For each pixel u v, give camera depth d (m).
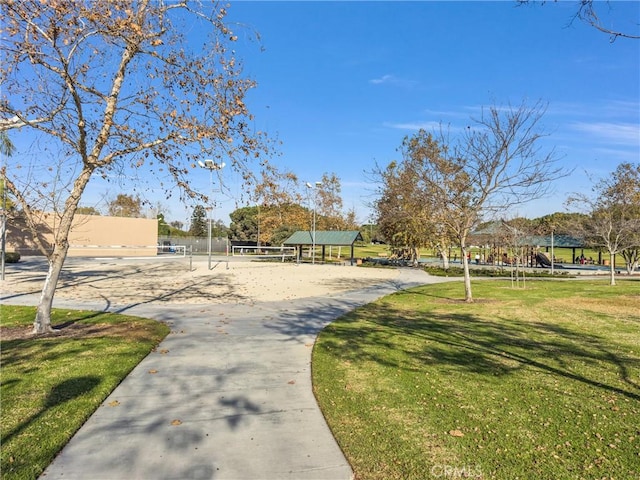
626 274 29.58
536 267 37.72
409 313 11.72
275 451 3.71
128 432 4.04
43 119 7.72
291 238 40.84
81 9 6.58
